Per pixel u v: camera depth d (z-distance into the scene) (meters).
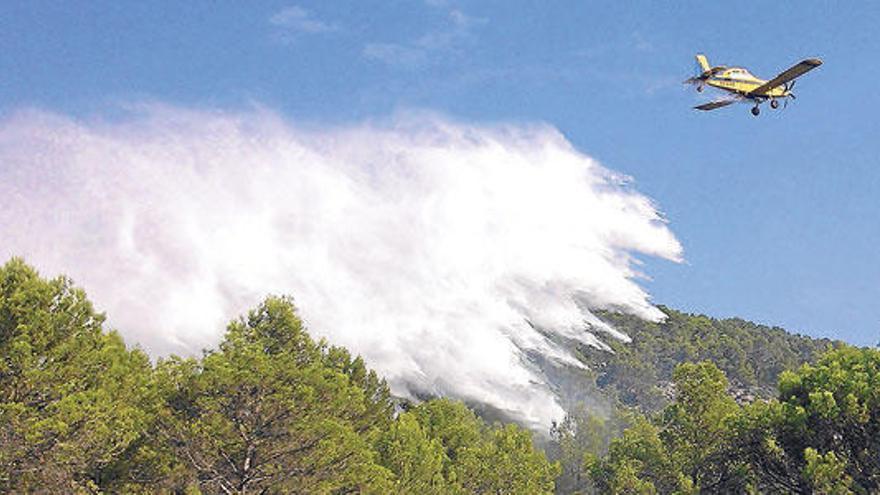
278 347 37.41
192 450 31.30
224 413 31.47
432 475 46.44
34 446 26.52
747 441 45.34
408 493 43.41
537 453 59.66
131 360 34.00
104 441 27.59
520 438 59.66
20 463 26.61
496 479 54.91
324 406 33.12
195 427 30.92
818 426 42.22
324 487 32.81
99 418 27.58
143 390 31.64
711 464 48.47
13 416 25.89
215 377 30.95
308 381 32.59
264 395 31.45
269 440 32.06
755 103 39.62
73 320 29.70
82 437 27.17
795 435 42.91
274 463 32.31
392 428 45.25
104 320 30.62
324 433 32.31
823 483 39.62
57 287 29.62
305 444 32.34
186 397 31.42
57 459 26.80
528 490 56.44
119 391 30.78
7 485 26.44
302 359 38.34
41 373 27.52
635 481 50.28
